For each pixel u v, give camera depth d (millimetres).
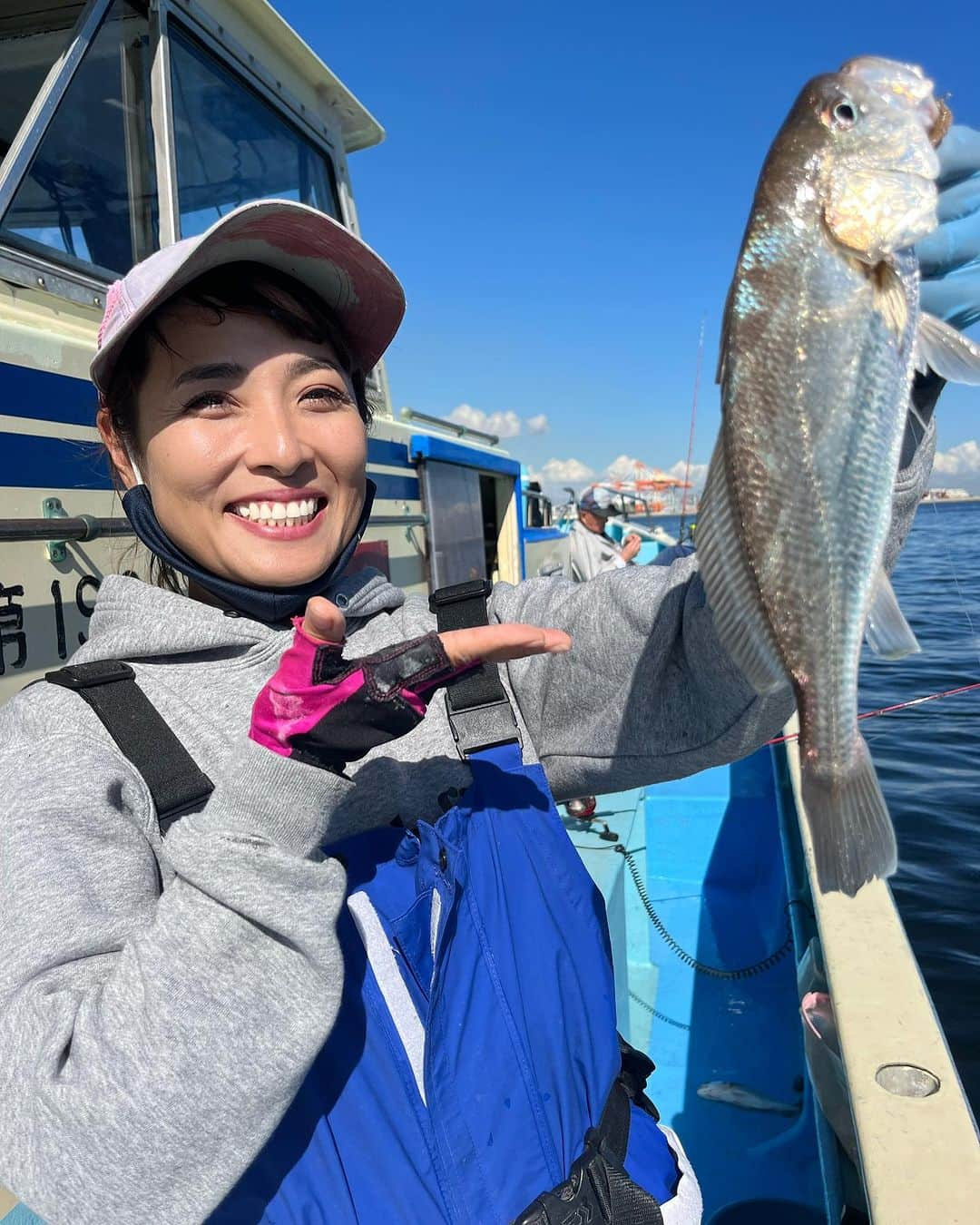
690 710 1529
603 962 1381
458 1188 1104
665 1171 1319
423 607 1797
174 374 1387
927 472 1537
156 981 948
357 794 1404
